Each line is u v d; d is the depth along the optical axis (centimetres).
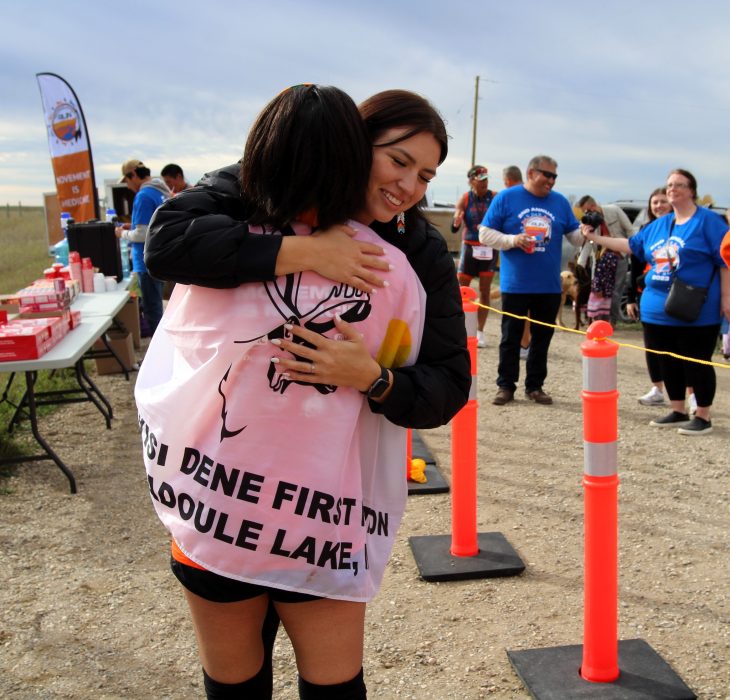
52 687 272
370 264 147
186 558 156
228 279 143
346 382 147
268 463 146
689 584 344
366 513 162
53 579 354
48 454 464
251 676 168
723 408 667
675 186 563
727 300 562
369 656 288
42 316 525
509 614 318
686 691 256
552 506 438
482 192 879
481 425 603
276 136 143
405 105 150
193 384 148
